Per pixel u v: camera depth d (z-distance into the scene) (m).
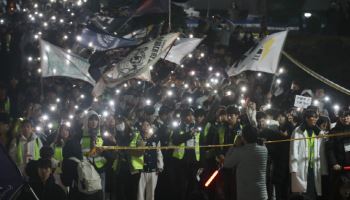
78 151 11.95
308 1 28.72
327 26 27.75
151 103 15.41
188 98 16.06
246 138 10.36
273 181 13.03
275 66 14.71
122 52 16.27
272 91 17.89
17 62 22.66
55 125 14.23
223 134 12.93
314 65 24.55
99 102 14.87
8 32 23.72
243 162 10.34
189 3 30.12
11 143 12.48
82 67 14.27
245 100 14.37
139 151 13.09
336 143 12.64
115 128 13.34
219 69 19.11
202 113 13.87
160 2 20.78
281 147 13.01
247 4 29.64
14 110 17.56
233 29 23.39
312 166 12.80
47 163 10.61
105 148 12.09
